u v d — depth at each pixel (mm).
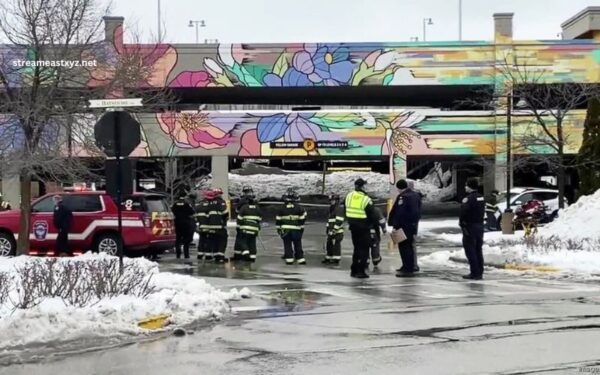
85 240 18578
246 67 37281
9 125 16594
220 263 18281
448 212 45312
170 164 37469
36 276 10094
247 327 9398
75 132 17766
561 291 12812
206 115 36844
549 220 29703
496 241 21219
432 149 37094
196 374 6910
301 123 37062
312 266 17688
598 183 22594
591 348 7848
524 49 37156
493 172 37062
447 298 11992
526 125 36125
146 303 9828
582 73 37094
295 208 18094
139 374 6957
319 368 7051
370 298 12047
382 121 37094
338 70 37469
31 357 7688
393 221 15383
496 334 8688
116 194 11680
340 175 62250
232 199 39531
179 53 37125
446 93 42094
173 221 19672
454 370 6883
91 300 9852
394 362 7246
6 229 19016
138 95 22875
